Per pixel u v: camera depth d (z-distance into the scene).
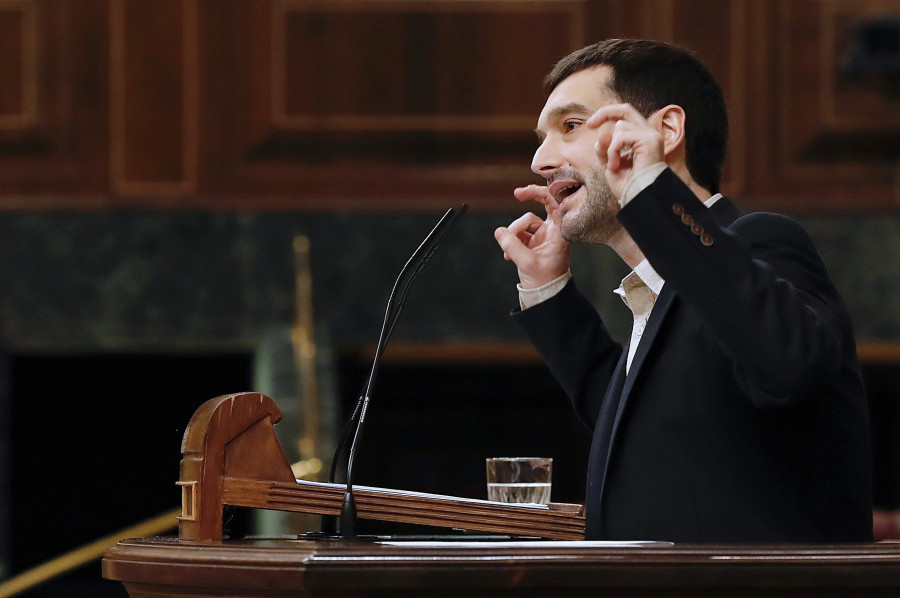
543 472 6.86
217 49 22.55
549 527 5.90
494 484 6.85
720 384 5.88
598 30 22.50
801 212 22.16
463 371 25.20
